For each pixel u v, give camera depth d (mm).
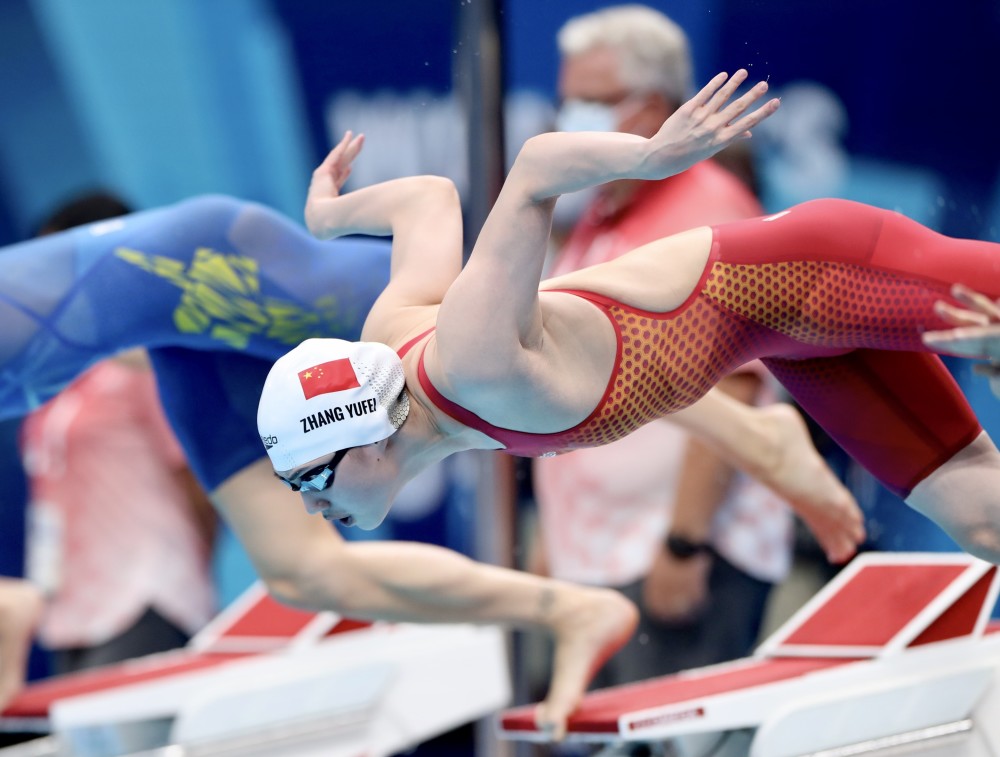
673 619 14484
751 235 8898
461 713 14273
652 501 14336
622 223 13344
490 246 7488
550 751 14875
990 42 15797
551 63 15484
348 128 18156
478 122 12367
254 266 11445
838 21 15672
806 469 12500
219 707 13688
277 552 11781
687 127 7062
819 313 8992
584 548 14523
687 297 8648
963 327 8508
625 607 12703
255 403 11773
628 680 14703
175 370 11727
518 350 7637
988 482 9602
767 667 12078
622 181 13367
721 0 15469
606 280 8523
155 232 11391
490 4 12234
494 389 7691
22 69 18812
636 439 14242
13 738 17859
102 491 16031
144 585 16219
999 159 16172
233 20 18500
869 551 16188
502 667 14398
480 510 13781
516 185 7461
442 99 17797
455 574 12289
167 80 18891
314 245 11820
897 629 11469
